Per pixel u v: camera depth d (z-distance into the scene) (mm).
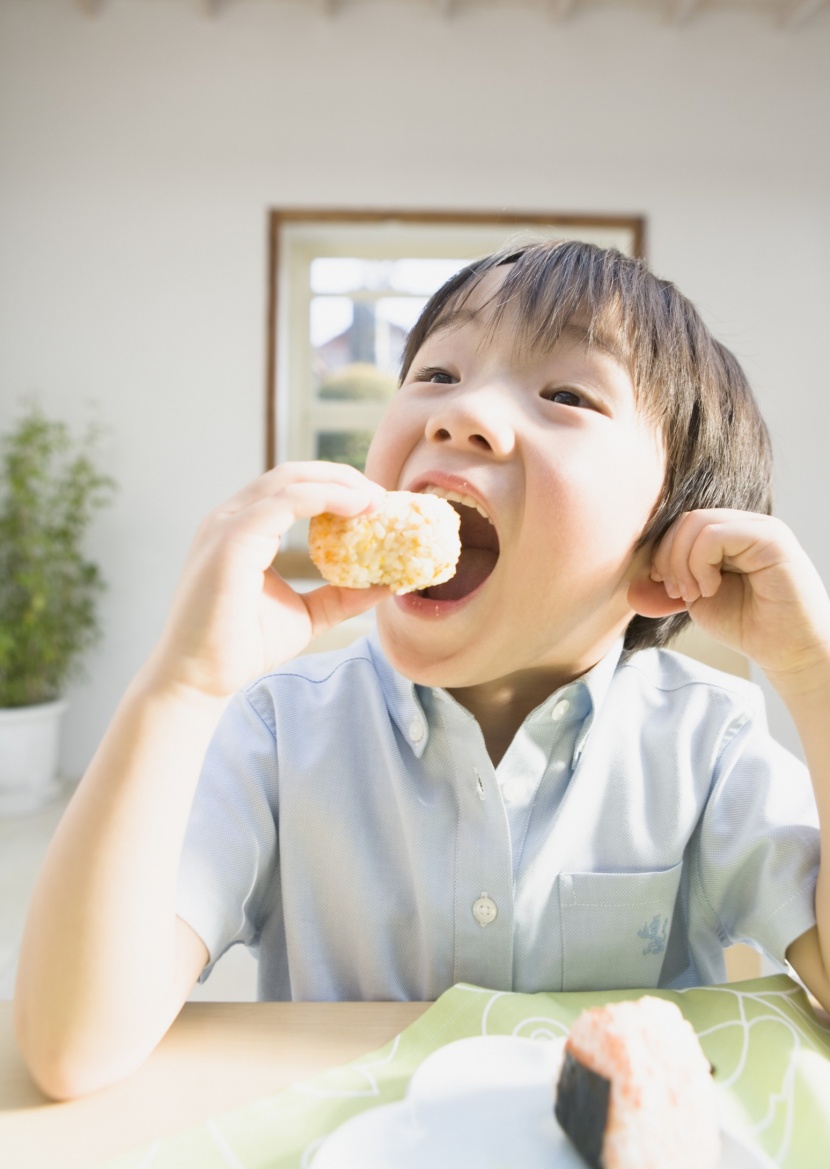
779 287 2145
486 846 442
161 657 359
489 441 374
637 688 511
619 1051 286
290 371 2234
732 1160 286
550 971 446
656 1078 284
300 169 2104
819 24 2127
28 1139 307
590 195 2127
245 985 1004
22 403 2105
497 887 438
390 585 372
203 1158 293
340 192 2109
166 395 2111
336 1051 354
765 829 444
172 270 2105
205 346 2109
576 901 450
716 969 485
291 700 501
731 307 2143
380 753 478
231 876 439
